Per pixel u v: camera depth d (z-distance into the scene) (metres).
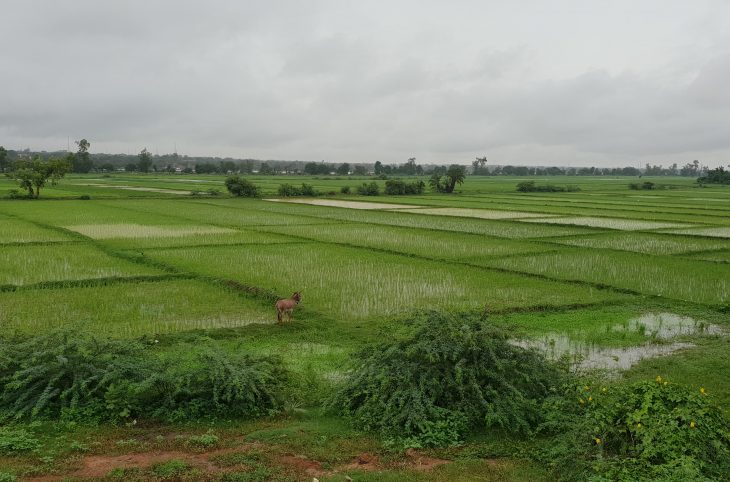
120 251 25.83
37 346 9.54
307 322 14.84
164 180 120.31
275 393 9.38
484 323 9.90
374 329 14.24
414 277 20.80
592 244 29.92
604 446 7.53
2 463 7.20
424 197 75.00
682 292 18.86
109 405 8.62
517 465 7.56
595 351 12.95
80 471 7.08
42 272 20.81
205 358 9.62
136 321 14.83
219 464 7.33
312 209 52.69
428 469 7.37
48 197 62.59
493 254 26.23
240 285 18.83
